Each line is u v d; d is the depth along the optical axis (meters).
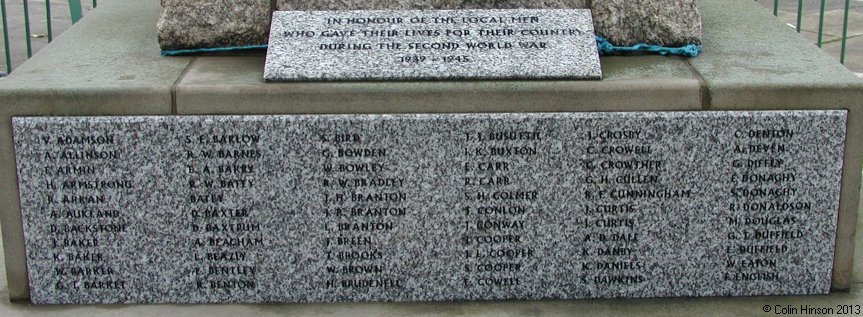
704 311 3.98
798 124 3.86
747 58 4.16
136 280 4.03
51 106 3.80
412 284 4.05
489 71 3.89
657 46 4.27
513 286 4.06
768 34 4.49
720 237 4.00
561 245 4.00
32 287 4.03
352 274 4.04
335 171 3.90
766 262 4.04
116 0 5.23
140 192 3.91
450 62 3.94
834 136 3.87
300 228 3.97
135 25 4.77
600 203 3.95
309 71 3.88
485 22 4.15
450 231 3.98
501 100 3.84
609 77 3.92
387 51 4.00
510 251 4.02
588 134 3.86
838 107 3.85
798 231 4.00
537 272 4.04
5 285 4.23
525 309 4.01
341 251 4.01
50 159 3.86
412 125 3.84
